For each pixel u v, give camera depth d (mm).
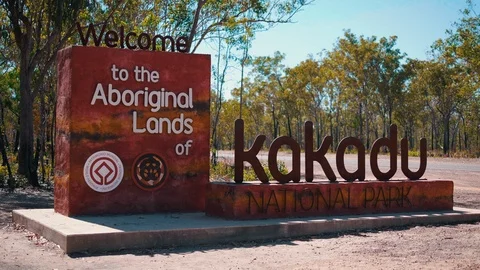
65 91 11875
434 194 13570
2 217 13320
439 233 11383
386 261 8586
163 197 12266
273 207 11672
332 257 8922
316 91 71875
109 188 11797
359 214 12633
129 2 24266
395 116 76188
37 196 18453
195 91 12602
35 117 35094
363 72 69875
